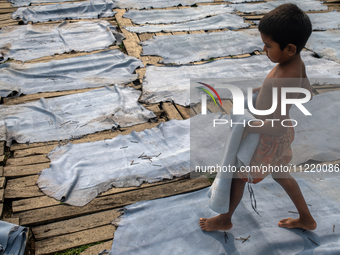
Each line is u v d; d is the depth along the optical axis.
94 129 3.27
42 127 3.31
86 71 4.46
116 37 5.46
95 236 2.15
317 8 6.66
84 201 2.43
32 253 2.08
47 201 2.44
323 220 2.14
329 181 2.49
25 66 4.50
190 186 2.56
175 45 5.13
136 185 2.58
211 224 2.08
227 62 4.59
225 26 5.82
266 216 2.19
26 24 6.06
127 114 3.51
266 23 1.47
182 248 2.02
